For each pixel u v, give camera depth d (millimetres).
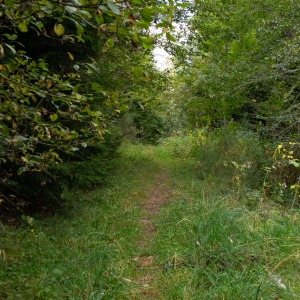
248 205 6570
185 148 14750
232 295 3436
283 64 6742
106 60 7172
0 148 2732
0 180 4719
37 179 6098
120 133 10523
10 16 1993
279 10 7383
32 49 6031
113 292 3791
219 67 9312
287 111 7145
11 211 6344
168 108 13477
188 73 11320
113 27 1805
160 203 7645
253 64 7746
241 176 7949
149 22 1659
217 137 11031
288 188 7797
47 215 6543
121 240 5344
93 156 7703
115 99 2588
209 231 4605
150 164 12523
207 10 9695
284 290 3506
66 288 3869
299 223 5363
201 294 3553
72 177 6688
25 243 5109
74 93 2455
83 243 5211
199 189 8109
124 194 8258
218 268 4043
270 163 8148
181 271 4148
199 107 10547
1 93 2625
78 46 6141
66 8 1586
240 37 8719
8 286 3848
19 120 2908
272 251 4273
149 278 4199
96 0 1625
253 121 10875
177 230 5301
